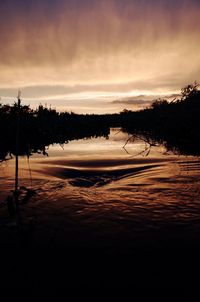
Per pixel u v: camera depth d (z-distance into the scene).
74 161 10.73
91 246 3.93
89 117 44.81
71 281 3.22
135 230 4.35
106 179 7.65
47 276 3.31
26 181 7.30
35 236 4.22
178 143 16.31
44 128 19.95
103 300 2.94
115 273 3.34
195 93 19.14
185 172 8.12
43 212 5.07
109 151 14.50
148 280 3.22
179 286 3.12
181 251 3.76
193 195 5.87
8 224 4.62
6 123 15.82
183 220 4.64
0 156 12.26
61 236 4.20
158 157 11.61
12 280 3.25
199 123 16.88
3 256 3.72
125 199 5.69
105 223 4.59
